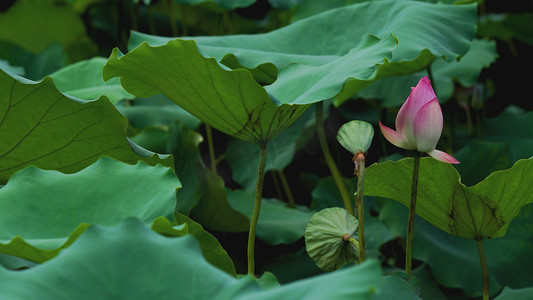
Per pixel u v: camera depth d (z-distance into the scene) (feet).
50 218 10.15
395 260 12.86
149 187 10.23
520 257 12.10
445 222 10.84
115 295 9.17
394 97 13.56
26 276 9.16
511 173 10.37
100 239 9.36
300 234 12.31
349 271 9.07
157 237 9.43
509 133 14.37
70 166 11.10
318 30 12.32
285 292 9.12
